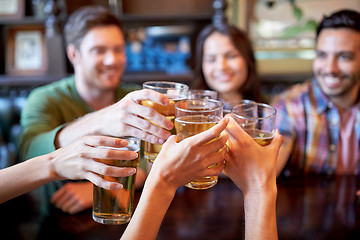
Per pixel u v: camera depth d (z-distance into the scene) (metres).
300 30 2.55
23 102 2.11
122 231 0.82
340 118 1.45
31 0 2.45
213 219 0.88
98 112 0.69
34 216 0.90
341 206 0.97
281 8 2.53
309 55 2.57
